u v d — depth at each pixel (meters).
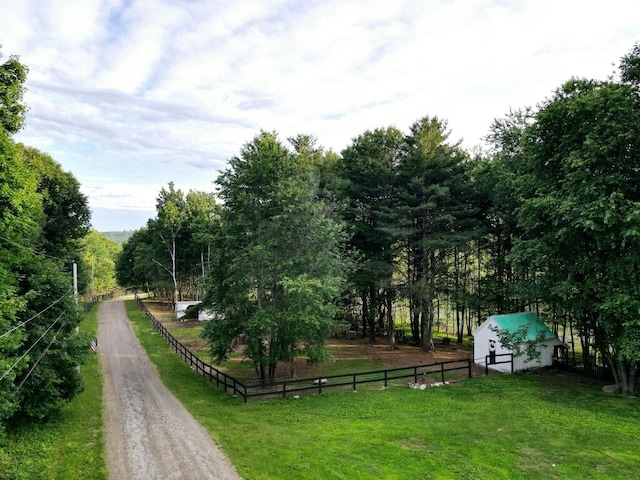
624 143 17.86
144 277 76.94
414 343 35.69
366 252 34.50
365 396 18.81
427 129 30.69
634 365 19.20
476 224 30.86
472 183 31.02
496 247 34.19
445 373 23.89
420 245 31.00
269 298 21.80
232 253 21.64
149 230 62.59
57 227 38.09
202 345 33.34
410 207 30.14
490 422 15.24
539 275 23.00
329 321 21.06
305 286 18.78
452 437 13.70
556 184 21.09
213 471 11.12
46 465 11.66
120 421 15.44
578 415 16.12
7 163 15.98
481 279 33.09
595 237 17.97
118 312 58.38
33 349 14.76
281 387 20.92
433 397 18.64
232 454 12.20
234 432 14.06
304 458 11.88
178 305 52.38
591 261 19.17
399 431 14.09
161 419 15.63
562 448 13.02
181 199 58.97
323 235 21.28
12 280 14.26
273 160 21.94
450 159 30.17
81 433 14.21
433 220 29.48
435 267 32.09
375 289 36.22
